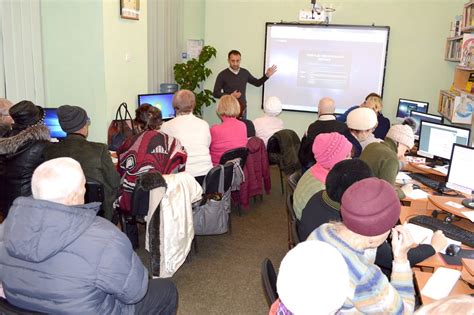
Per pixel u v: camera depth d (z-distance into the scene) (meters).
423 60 6.01
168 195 2.83
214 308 2.78
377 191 1.40
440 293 1.79
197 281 3.10
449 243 2.25
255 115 6.80
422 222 2.51
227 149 3.97
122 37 4.24
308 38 6.35
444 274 1.92
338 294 1.02
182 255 2.95
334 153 2.27
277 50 6.50
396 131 3.53
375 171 2.74
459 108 4.64
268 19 6.46
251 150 4.33
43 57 4.03
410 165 3.91
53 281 1.51
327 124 3.60
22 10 3.76
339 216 1.84
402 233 1.58
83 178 1.72
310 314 1.01
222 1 6.54
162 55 6.11
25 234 1.44
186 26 6.78
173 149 3.12
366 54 6.19
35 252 1.45
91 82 4.02
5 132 3.13
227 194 3.40
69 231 1.50
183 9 6.67
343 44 6.24
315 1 6.07
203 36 6.81
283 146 4.67
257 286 3.07
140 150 3.03
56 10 3.92
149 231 2.85
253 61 6.63
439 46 5.92
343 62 6.29
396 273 1.57
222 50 6.69
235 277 3.18
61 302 1.52
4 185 2.86
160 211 2.82
